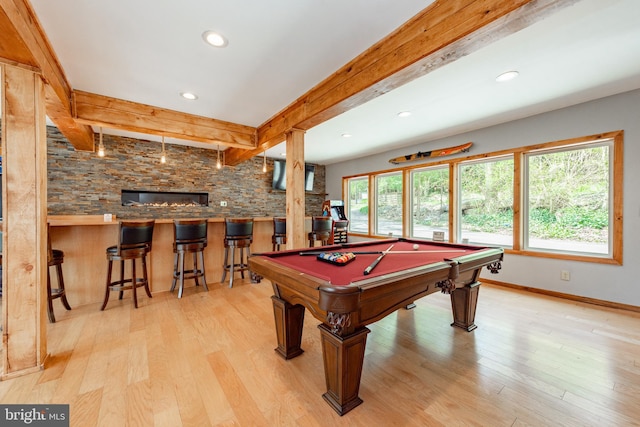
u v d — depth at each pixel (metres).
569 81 2.63
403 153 5.38
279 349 2.10
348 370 1.50
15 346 1.79
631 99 2.86
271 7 1.65
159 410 1.49
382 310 1.64
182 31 1.87
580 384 1.73
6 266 1.76
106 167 4.62
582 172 3.33
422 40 1.69
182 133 3.41
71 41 1.97
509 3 1.30
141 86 2.69
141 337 2.35
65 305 2.93
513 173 3.84
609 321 2.68
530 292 3.62
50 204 4.21
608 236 3.16
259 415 1.47
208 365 1.94
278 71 2.42
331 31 1.88
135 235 2.98
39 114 1.86
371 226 6.22
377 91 2.18
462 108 3.32
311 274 1.61
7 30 1.47
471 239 4.43
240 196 6.11
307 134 4.47
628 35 1.92
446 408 1.53
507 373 1.85
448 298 3.43
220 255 4.21
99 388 1.67
